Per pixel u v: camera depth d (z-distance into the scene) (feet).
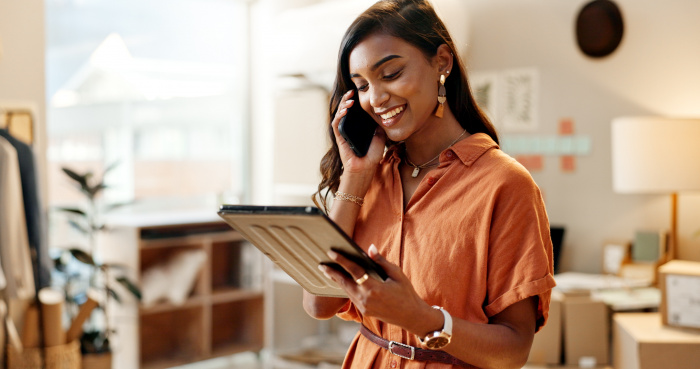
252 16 17.03
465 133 4.17
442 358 3.75
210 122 16.63
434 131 4.10
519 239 3.65
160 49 15.65
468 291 3.72
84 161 14.26
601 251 13.12
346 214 4.28
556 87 13.55
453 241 3.75
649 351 7.91
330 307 4.41
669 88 12.32
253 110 17.13
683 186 10.53
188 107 16.19
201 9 16.37
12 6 11.92
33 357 11.03
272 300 15.08
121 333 13.84
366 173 4.32
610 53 12.89
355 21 3.93
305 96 13.94
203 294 14.76
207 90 16.55
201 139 16.46
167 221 14.02
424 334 3.38
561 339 9.81
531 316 3.71
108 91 14.70
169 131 15.85
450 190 3.87
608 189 13.05
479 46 14.43
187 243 15.21
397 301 3.21
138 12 15.20
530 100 13.84
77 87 14.10
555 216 13.66
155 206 15.62
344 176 4.36
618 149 11.13
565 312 9.71
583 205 13.33
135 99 15.20
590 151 13.21
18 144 10.85
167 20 15.76
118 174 14.90
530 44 13.82
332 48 13.47
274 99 14.52
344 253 3.21
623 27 12.76
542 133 13.75
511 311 3.67
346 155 4.38
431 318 3.34
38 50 12.22
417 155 4.19
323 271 3.42
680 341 7.88
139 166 15.30
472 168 3.85
